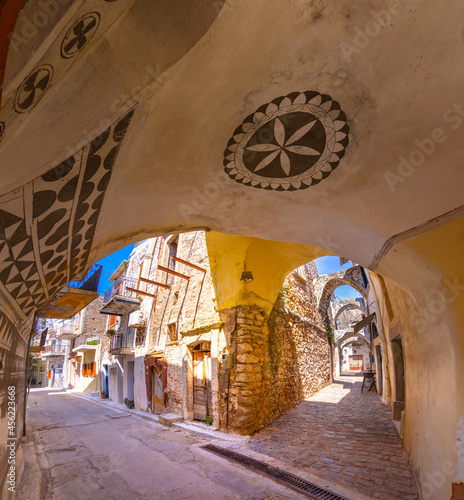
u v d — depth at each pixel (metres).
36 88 1.00
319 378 11.19
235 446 5.21
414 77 1.63
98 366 17.25
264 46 1.52
